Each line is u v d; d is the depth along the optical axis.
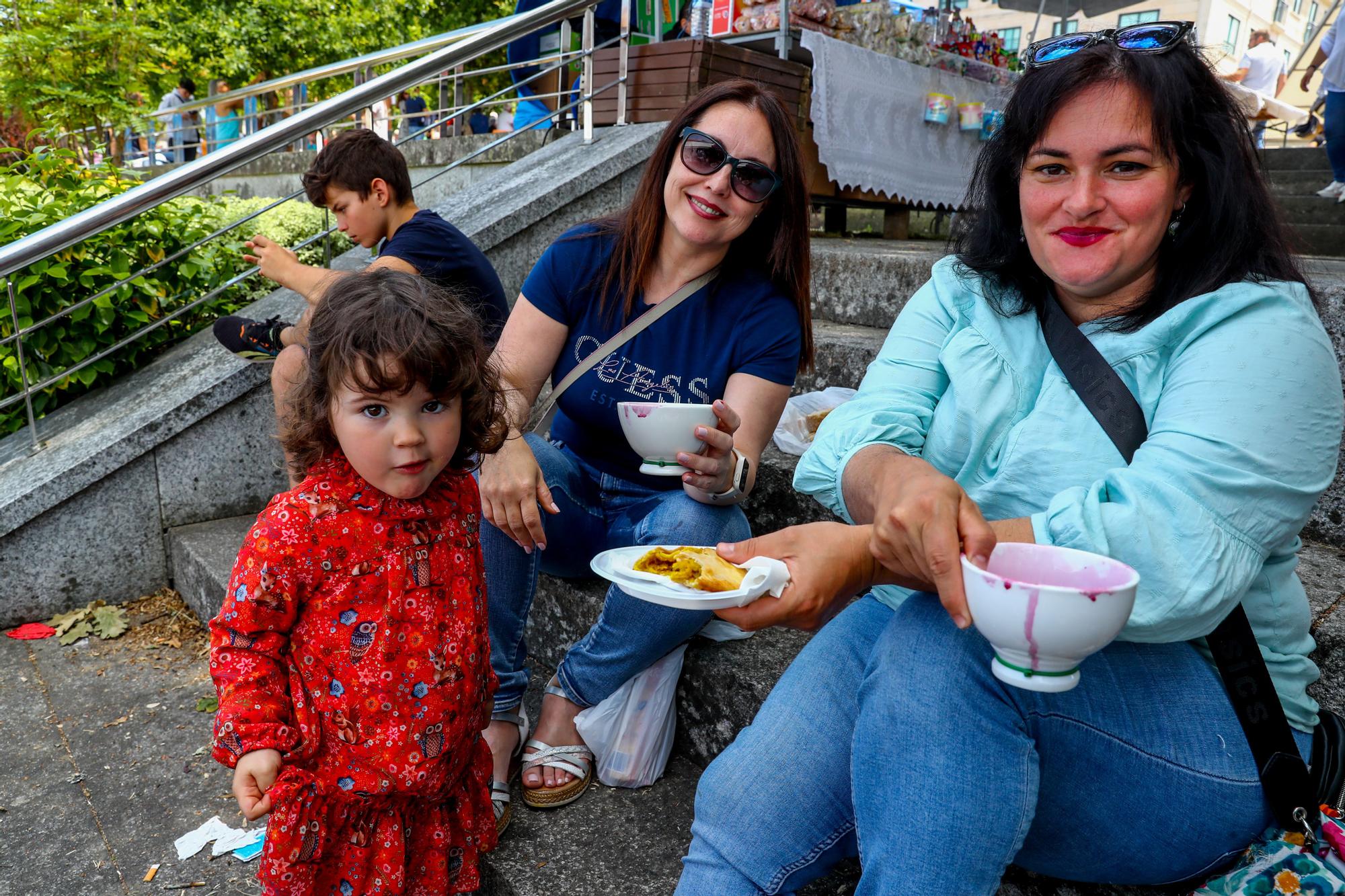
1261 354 1.12
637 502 2.13
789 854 1.31
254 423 3.48
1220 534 1.07
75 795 2.22
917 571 1.12
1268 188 1.26
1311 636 1.57
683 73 4.53
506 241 3.99
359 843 1.49
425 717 1.49
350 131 3.13
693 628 1.93
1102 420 1.27
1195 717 1.17
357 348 1.32
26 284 3.27
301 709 1.44
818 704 1.35
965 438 1.40
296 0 15.98
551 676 2.42
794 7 4.93
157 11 13.47
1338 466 2.08
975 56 6.45
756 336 2.04
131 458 3.23
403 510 1.47
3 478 3.18
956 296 1.48
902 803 1.15
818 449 1.44
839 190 5.27
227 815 2.16
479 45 3.96
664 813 1.91
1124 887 1.38
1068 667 0.95
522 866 1.73
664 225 2.04
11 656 2.95
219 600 2.94
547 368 2.15
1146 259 1.25
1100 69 1.18
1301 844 1.14
